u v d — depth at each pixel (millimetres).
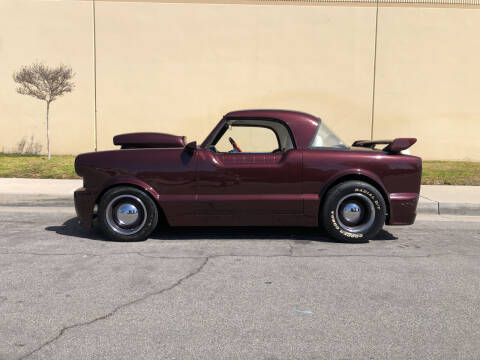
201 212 5641
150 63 15547
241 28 15391
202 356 2855
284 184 5617
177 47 15477
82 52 15523
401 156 5672
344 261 4914
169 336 3125
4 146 15883
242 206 5617
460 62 15531
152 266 4688
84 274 4418
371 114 15672
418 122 15719
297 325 3314
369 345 3018
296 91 15602
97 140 15820
